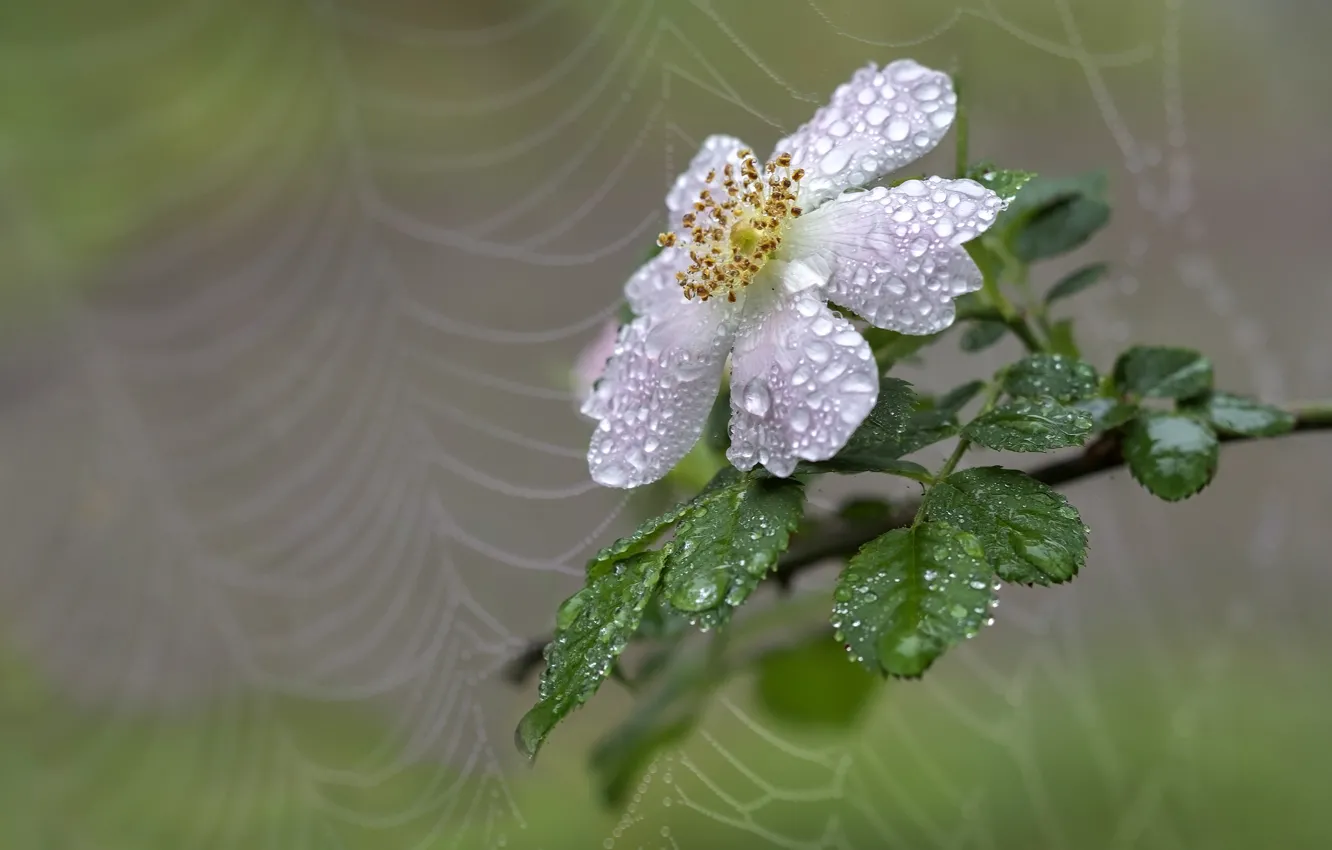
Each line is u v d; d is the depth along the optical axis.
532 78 1.02
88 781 0.84
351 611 0.80
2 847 0.80
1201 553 0.79
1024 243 0.47
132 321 1.13
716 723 0.63
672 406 0.44
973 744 0.66
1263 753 0.66
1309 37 0.83
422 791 0.64
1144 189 0.77
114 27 1.17
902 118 0.44
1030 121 0.70
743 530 0.42
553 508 0.73
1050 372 0.44
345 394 0.95
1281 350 0.78
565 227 0.90
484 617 0.68
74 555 0.99
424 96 1.08
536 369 0.86
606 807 0.50
